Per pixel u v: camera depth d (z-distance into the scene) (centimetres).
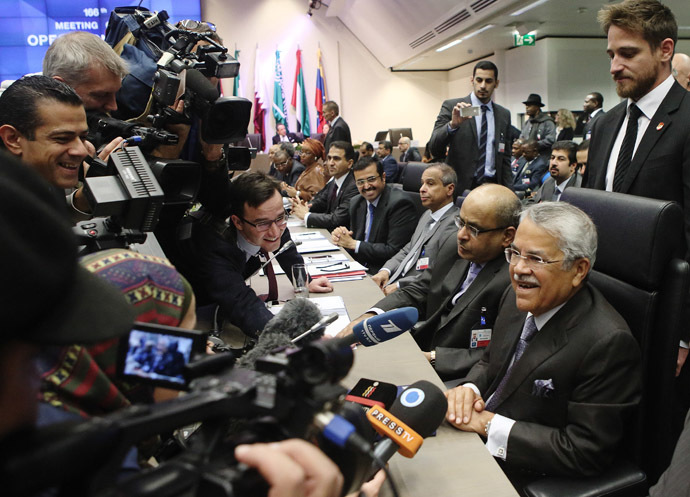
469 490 100
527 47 957
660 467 139
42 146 111
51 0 896
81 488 36
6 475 32
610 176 216
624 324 131
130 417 38
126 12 208
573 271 132
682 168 191
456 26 814
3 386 34
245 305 184
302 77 1138
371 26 1068
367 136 1236
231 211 194
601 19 207
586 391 128
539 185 652
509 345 155
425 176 292
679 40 995
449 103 443
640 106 201
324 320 96
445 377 187
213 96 150
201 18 1059
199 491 40
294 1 1114
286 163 672
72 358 57
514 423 131
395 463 110
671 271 136
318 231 406
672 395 137
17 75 905
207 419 46
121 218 108
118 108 180
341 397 49
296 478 40
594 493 123
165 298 66
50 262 34
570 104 932
